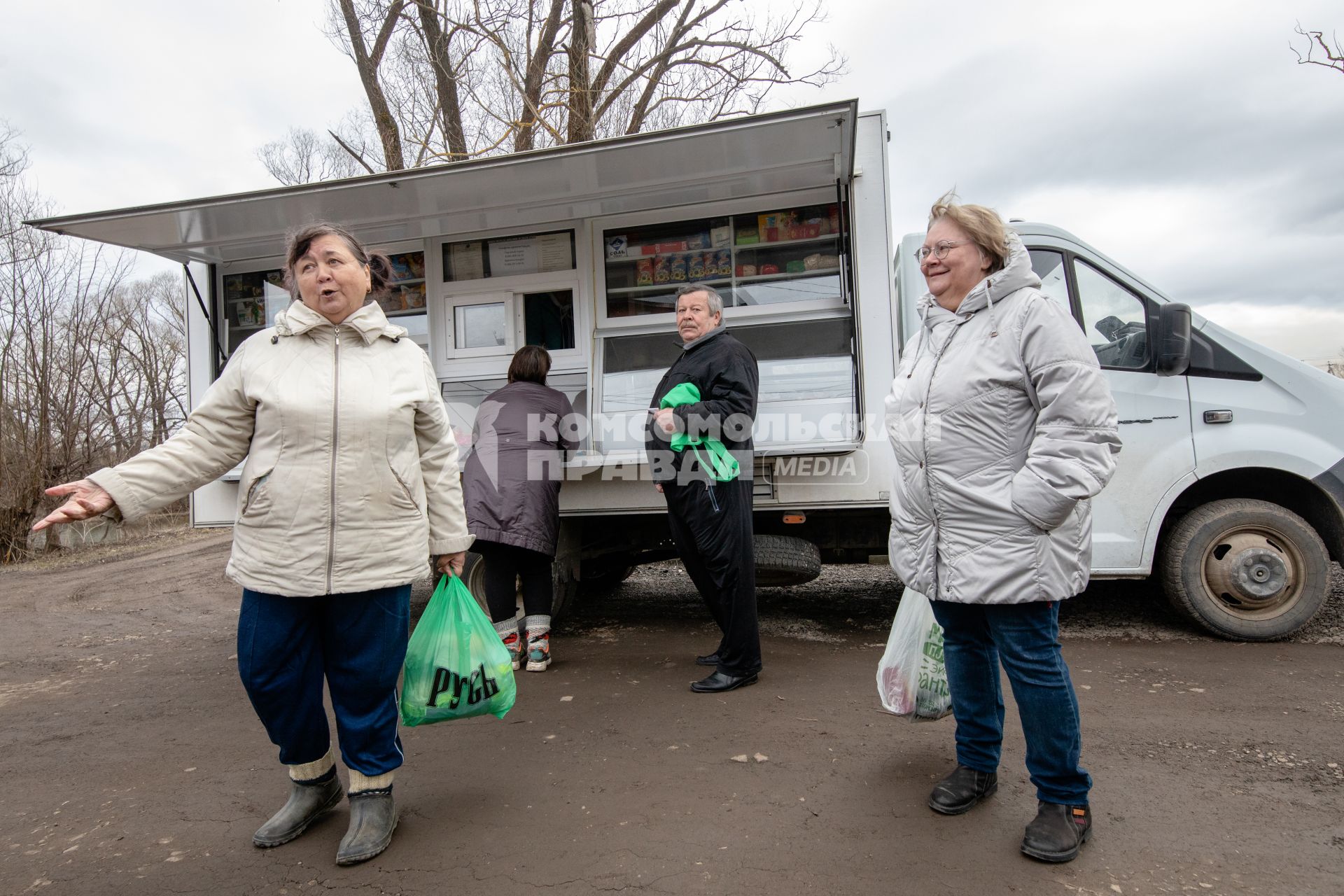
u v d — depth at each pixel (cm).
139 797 264
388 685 220
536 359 396
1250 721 294
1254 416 392
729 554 328
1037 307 199
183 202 400
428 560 227
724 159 371
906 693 252
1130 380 400
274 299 498
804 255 423
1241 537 398
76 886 208
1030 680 201
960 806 226
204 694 392
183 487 204
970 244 214
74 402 1253
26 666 485
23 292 1189
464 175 382
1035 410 203
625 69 882
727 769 263
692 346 337
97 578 934
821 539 450
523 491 369
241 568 208
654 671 381
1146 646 399
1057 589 196
